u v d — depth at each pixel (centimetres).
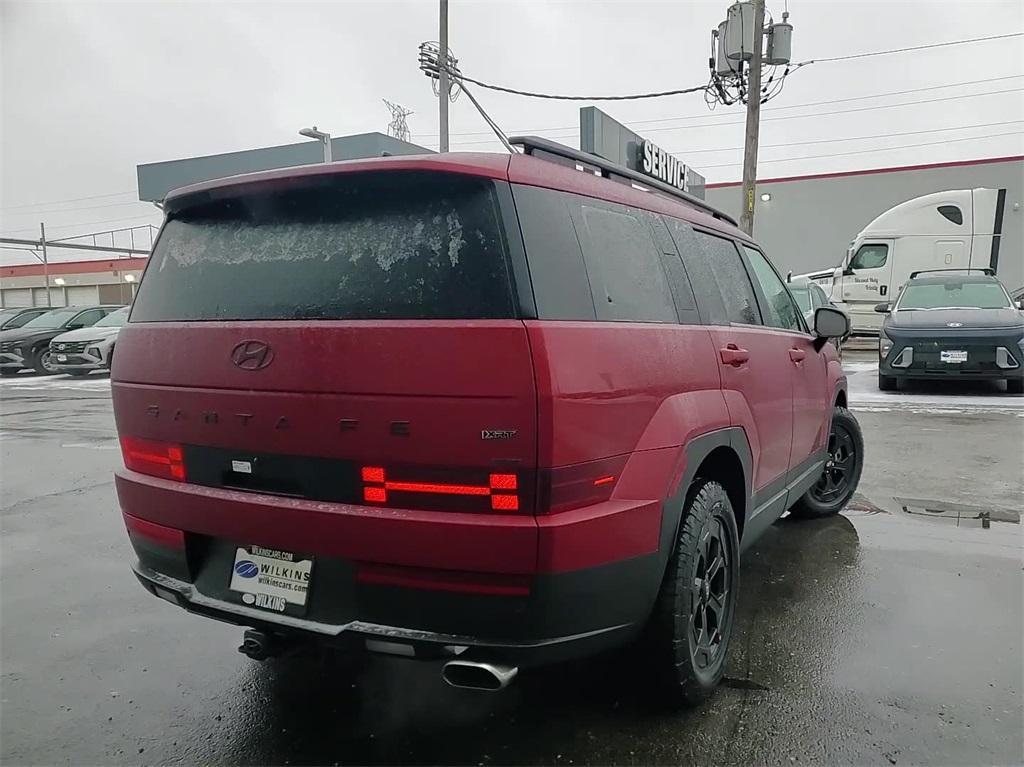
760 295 391
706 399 288
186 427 259
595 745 262
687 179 2302
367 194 238
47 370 1861
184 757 262
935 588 395
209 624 375
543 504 213
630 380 243
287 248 248
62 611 392
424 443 215
